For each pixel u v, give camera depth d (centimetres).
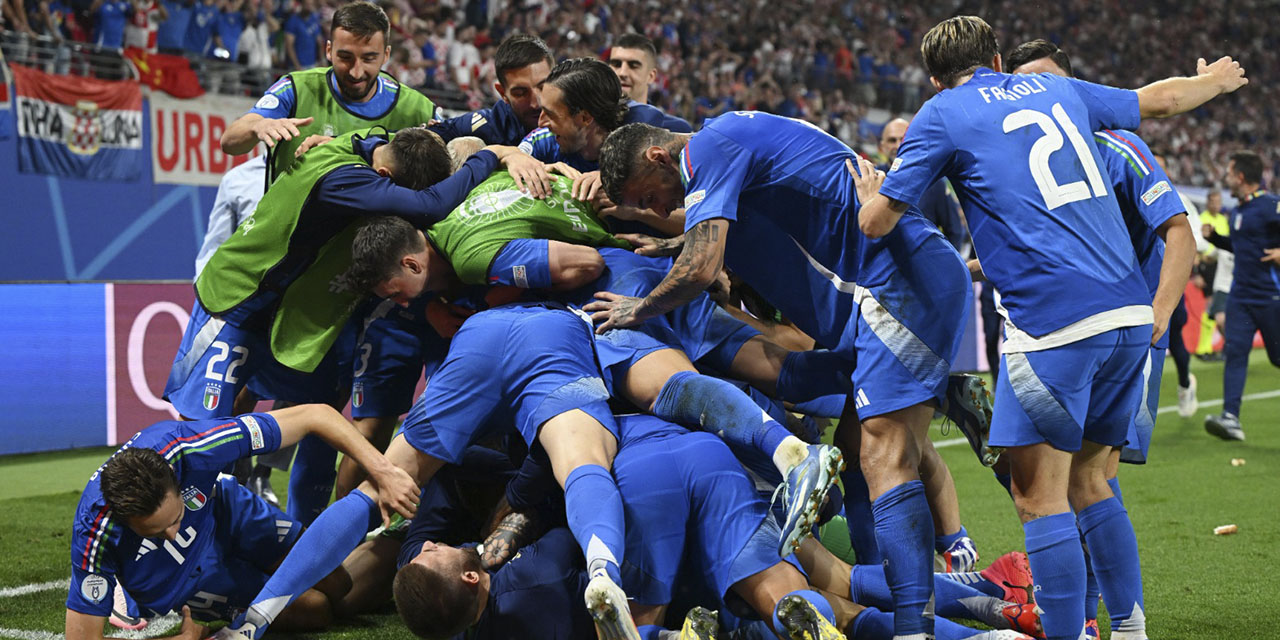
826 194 322
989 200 302
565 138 389
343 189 389
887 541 310
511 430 344
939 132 304
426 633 286
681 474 303
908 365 311
